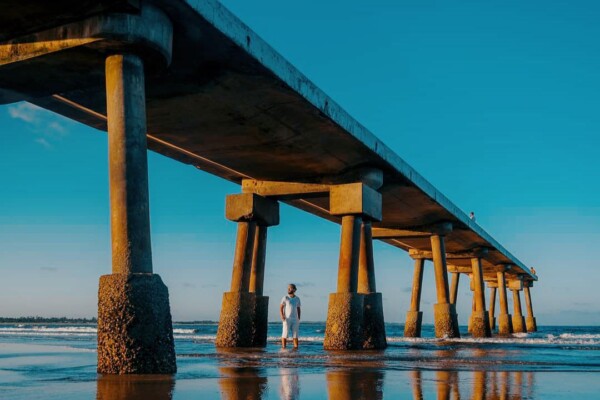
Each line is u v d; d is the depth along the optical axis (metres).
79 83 12.13
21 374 8.59
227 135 16.44
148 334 8.78
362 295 18.45
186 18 10.45
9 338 34.62
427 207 25.78
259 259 20.59
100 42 9.89
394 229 31.09
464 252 40.88
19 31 10.73
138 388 6.50
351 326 17.70
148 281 8.97
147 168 9.84
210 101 14.04
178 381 7.34
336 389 6.43
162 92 13.51
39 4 9.84
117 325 8.75
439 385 6.93
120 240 9.20
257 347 18.97
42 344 23.59
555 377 8.27
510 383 7.32
